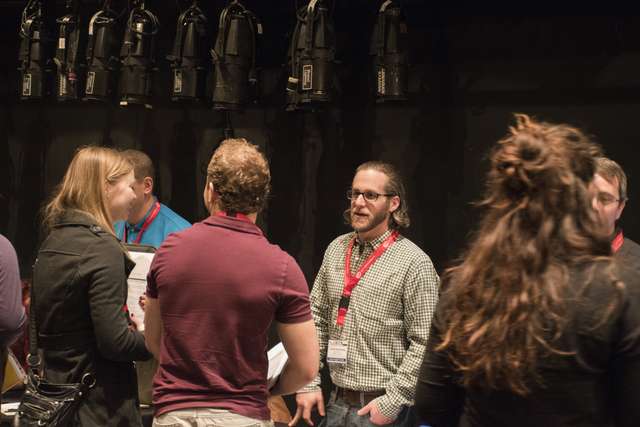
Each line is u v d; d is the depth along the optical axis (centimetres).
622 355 162
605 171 306
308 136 526
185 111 556
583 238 168
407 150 501
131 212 444
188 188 557
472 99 486
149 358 309
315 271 525
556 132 175
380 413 354
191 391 240
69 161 588
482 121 483
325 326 403
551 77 468
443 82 492
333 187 520
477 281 174
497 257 171
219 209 256
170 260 247
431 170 495
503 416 171
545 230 167
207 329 240
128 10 548
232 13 486
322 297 404
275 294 242
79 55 522
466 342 173
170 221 452
